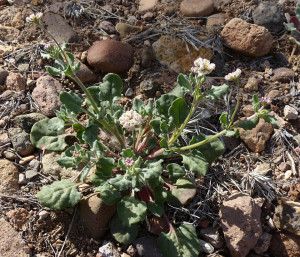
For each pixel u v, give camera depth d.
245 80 0.29
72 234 0.23
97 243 0.22
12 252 0.21
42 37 0.31
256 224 0.23
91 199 0.23
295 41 0.28
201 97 0.21
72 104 0.22
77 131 0.24
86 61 0.29
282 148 0.27
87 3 0.33
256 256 0.23
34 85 0.28
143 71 0.29
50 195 0.22
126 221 0.21
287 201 0.24
